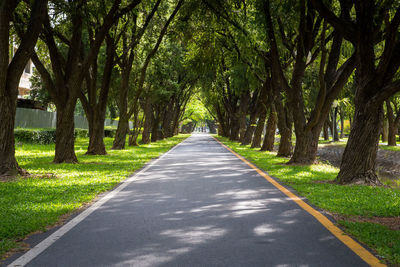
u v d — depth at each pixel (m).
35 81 36.66
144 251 4.57
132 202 7.73
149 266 4.07
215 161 18.17
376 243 4.79
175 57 31.12
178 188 9.64
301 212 6.80
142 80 23.02
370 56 10.43
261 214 6.62
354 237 5.21
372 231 5.36
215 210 6.95
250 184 10.42
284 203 7.66
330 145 43.25
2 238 5.02
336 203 7.51
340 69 16.39
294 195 8.62
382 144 42.34
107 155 20.70
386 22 10.47
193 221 6.09
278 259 4.30
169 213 6.69
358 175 10.67
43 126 32.91
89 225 5.83
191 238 5.13
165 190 9.30
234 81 26.47
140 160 18.03
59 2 13.00
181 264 4.13
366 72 10.59
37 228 5.57
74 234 5.32
